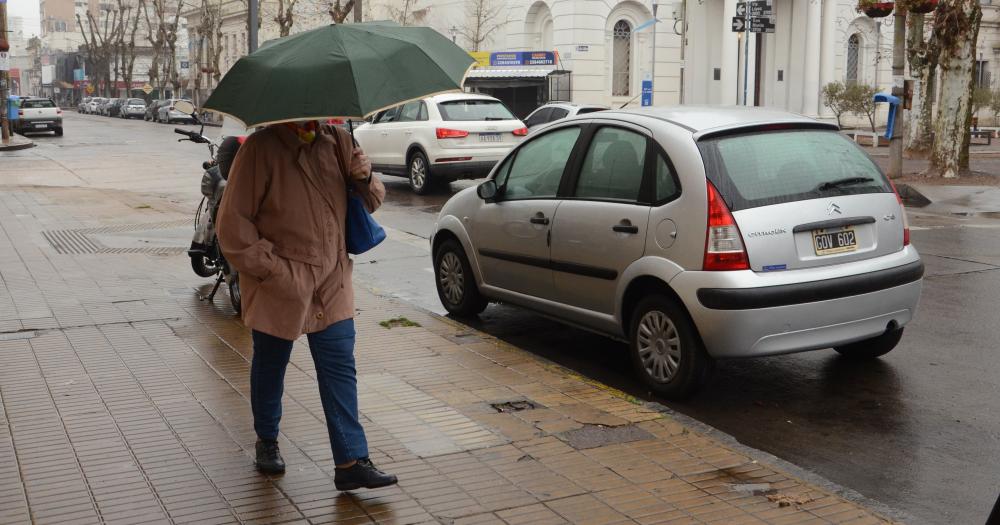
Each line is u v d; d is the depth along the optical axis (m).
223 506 4.05
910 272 6.05
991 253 11.06
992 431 5.33
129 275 9.27
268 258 3.88
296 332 3.97
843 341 5.81
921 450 5.06
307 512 3.99
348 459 4.08
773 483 4.30
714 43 43.88
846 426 5.44
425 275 10.09
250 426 5.04
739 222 5.52
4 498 4.12
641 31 43.00
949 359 6.71
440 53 3.86
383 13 53.31
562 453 4.64
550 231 6.70
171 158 27.64
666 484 4.28
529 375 5.97
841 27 44.75
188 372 6.02
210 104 3.83
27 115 40.97
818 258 5.70
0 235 12.08
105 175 22.03
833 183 5.86
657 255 5.82
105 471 4.43
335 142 4.09
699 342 5.71
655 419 5.14
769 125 5.94
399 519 3.92
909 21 28.06
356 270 10.34
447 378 5.90
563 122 6.90
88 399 5.48
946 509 4.32
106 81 97.06
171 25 77.31
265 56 3.79
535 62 40.53
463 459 4.57
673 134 5.89
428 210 15.32
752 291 5.44
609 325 6.32
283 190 3.94
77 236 12.03
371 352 6.49
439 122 17.06
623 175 6.20
